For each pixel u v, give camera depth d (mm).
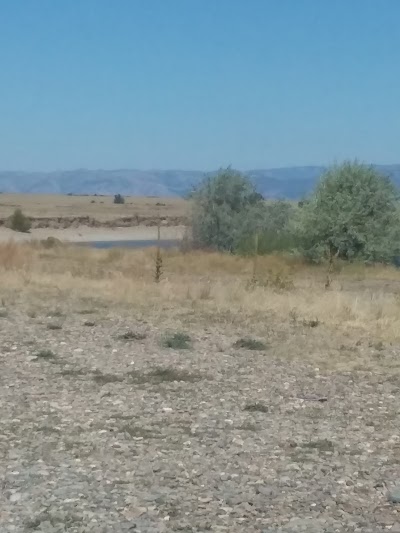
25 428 9273
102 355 14164
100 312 19391
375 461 8281
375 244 38438
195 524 6355
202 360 13938
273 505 6859
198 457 8266
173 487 7262
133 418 9875
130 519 6422
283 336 16469
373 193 39219
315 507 6844
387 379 12695
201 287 22891
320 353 14719
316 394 11562
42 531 6109
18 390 11344
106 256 39219
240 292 21984
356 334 16750
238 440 8969
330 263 30844
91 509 6617
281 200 46531
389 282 31453
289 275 30734
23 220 85688
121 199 156875
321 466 8055
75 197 194625
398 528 6371
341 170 39938
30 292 22828
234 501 6922
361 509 6820
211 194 45219
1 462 7895
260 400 11102
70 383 11875
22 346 14812
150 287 23484
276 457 8336
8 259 29859
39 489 7082
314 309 19500
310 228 38844
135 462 8016
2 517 6391
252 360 14023
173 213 117312
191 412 10281
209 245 44594
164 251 42625
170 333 16625
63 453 8273
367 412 10555
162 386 11828
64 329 16906
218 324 17875
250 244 39812
